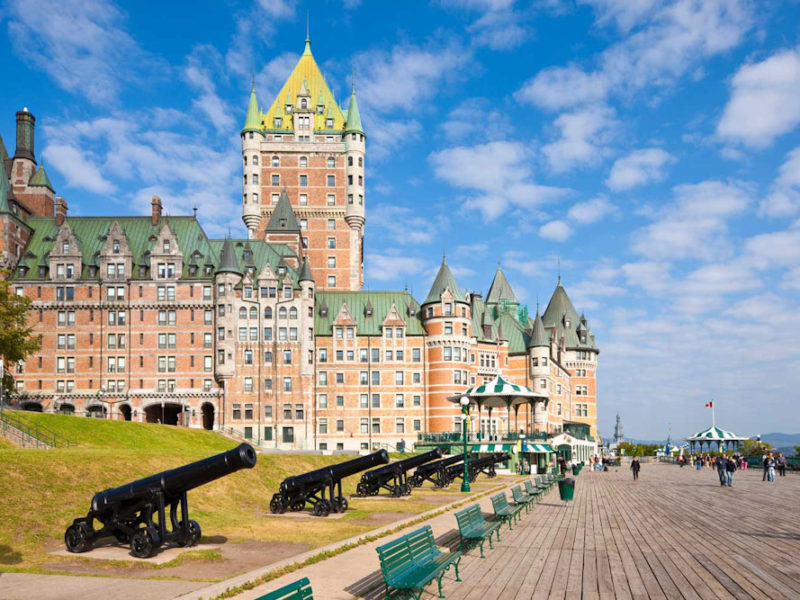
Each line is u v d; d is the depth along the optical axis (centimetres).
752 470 9144
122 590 1658
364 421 10500
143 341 10156
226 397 9994
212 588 1631
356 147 12925
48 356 10044
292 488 3250
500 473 7819
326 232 12775
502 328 12094
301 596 1162
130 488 2150
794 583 1791
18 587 1698
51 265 10175
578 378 14225
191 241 10806
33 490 2825
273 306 10250
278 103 13350
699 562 2070
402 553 1545
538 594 1667
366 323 10812
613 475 7819
